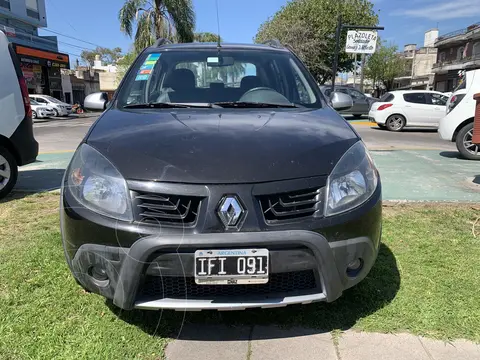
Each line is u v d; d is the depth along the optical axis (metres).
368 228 2.17
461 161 7.31
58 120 23.77
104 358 2.06
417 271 2.96
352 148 2.33
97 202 2.05
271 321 2.41
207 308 2.01
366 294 2.64
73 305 2.52
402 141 10.70
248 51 3.63
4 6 26.84
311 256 2.00
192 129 2.37
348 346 2.20
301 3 28.48
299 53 26.27
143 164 2.05
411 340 2.24
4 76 4.85
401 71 58.47
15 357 2.06
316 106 3.13
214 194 1.94
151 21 22.64
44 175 6.33
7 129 4.83
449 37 45.47
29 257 3.14
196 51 3.57
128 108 2.96
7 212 4.34
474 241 3.49
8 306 2.50
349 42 17.64
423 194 5.01
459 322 2.36
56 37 33.69
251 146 2.17
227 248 1.92
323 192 2.06
